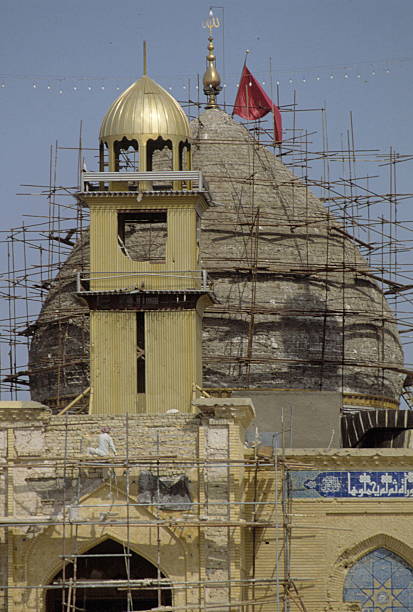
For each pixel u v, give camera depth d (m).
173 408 77.00
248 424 73.94
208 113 94.75
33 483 71.12
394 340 91.19
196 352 77.88
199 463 70.06
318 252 88.88
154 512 70.50
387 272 90.69
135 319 78.12
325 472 73.19
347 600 72.62
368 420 79.44
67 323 88.25
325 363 86.75
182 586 69.75
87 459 69.31
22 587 69.88
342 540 72.94
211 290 80.62
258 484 73.06
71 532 70.69
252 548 72.56
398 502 73.12
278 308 86.56
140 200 78.88
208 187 84.31
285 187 90.44
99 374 77.81
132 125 79.88
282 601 71.69
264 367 85.69
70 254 91.50
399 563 73.12
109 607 76.94
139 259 86.19
